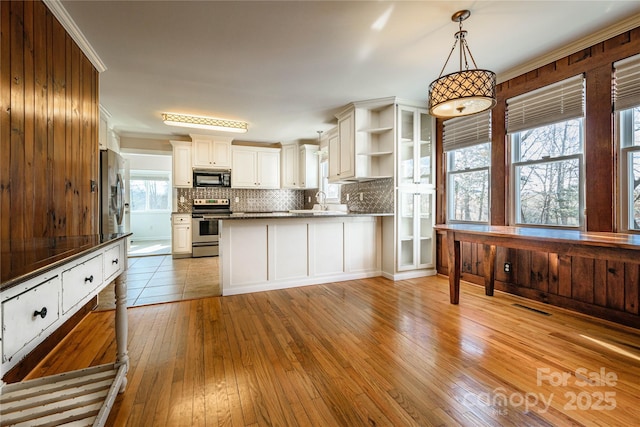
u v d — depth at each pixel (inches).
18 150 66.7
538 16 86.0
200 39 95.9
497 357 76.0
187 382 65.9
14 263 35.9
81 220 98.9
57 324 37.6
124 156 260.2
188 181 225.1
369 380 66.6
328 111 170.1
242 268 133.6
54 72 81.8
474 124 141.4
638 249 66.9
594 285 100.3
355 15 84.0
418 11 82.7
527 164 122.7
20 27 67.5
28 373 70.1
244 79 126.5
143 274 170.2
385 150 159.5
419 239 160.9
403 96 148.9
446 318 102.1
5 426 44.8
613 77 95.1
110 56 106.2
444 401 59.4
